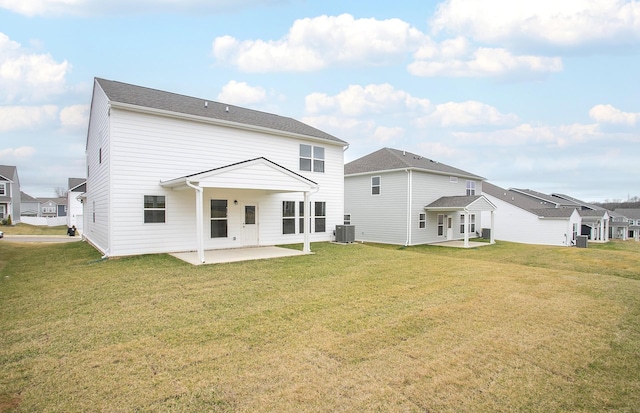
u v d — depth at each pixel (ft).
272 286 23.22
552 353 13.33
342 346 13.50
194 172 38.06
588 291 23.80
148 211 35.12
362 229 71.00
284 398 9.75
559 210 87.92
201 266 29.53
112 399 9.52
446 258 38.27
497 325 16.37
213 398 9.67
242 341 13.82
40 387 10.11
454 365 12.09
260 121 45.70
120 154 33.27
